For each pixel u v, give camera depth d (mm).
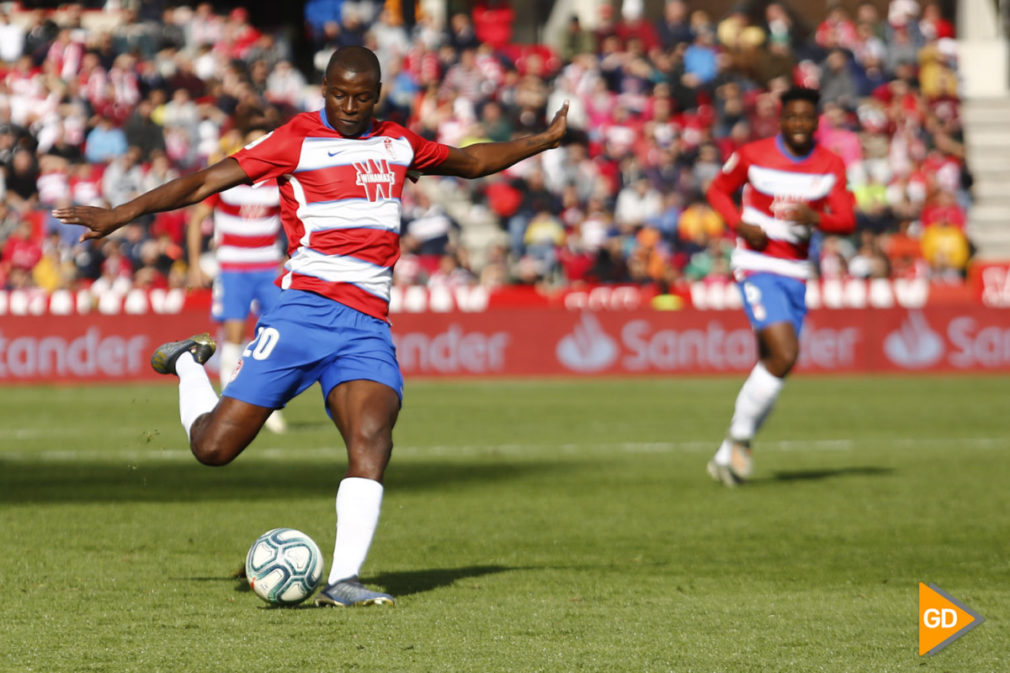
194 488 28656
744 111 79000
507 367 60625
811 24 100125
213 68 77562
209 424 17203
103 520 24094
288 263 17406
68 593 17453
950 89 88625
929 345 62031
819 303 62938
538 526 24000
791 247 29438
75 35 76000
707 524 24297
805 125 28906
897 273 71062
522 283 66438
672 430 41094
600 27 83875
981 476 31203
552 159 73812
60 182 66750
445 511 25781
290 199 17172
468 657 14211
